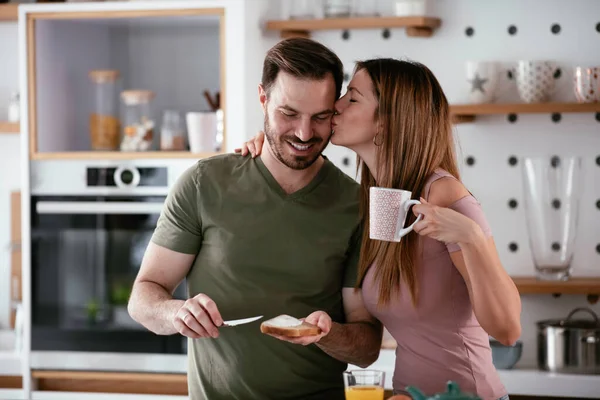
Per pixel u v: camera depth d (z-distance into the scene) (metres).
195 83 3.99
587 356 3.73
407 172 2.39
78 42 4.05
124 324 4.02
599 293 3.81
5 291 4.66
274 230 2.56
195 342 2.60
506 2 4.12
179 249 2.62
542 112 3.90
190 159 3.97
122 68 4.04
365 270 2.47
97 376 4.03
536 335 4.10
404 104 2.37
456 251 2.29
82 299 4.07
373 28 4.18
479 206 2.36
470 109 3.95
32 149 4.09
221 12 3.89
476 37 4.14
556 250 3.91
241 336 2.54
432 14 4.17
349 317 2.62
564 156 4.10
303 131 2.41
